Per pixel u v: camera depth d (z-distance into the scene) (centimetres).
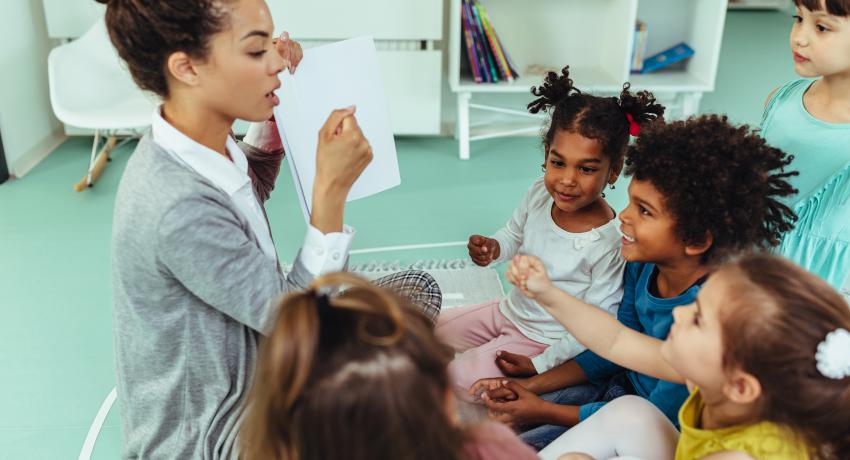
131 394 118
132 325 112
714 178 117
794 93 155
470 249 169
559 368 152
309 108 144
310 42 301
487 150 323
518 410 143
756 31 508
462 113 306
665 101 337
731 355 91
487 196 280
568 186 147
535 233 160
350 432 71
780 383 89
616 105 150
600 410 121
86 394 179
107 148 304
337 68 146
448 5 329
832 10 129
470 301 213
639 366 117
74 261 234
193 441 117
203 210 104
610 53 318
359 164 112
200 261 104
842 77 142
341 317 74
